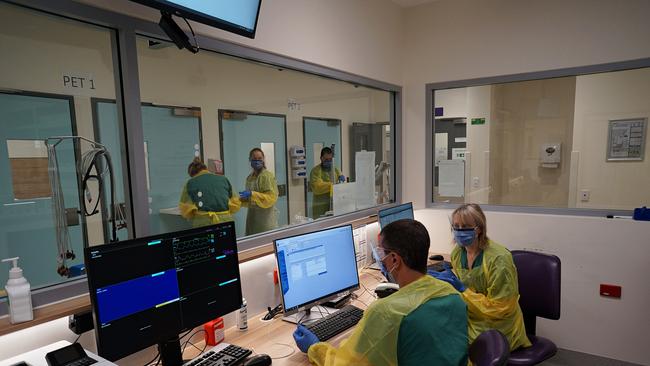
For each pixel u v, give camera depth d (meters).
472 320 2.14
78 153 1.80
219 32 2.00
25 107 1.76
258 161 2.96
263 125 2.97
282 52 2.39
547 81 3.19
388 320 1.28
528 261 2.38
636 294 2.82
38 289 1.43
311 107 3.26
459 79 3.44
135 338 1.34
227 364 1.46
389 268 1.47
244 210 2.93
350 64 2.99
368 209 3.44
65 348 1.21
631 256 2.82
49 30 1.72
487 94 3.43
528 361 2.01
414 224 1.45
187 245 1.51
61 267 1.83
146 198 1.76
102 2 1.56
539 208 3.22
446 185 3.65
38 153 1.81
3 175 1.77
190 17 1.59
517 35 3.17
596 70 2.93
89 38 1.73
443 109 3.61
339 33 2.87
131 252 1.34
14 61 1.72
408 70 3.68
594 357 2.97
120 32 1.66
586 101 3.07
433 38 3.53
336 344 1.69
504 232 3.28
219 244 1.63
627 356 2.88
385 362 1.28
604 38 2.87
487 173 3.50
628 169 2.99
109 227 1.81
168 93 2.38
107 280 1.28
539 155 3.29
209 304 1.58
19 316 1.28
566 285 3.06
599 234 2.91
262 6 2.24
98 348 1.26
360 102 3.58
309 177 3.31
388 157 3.78
